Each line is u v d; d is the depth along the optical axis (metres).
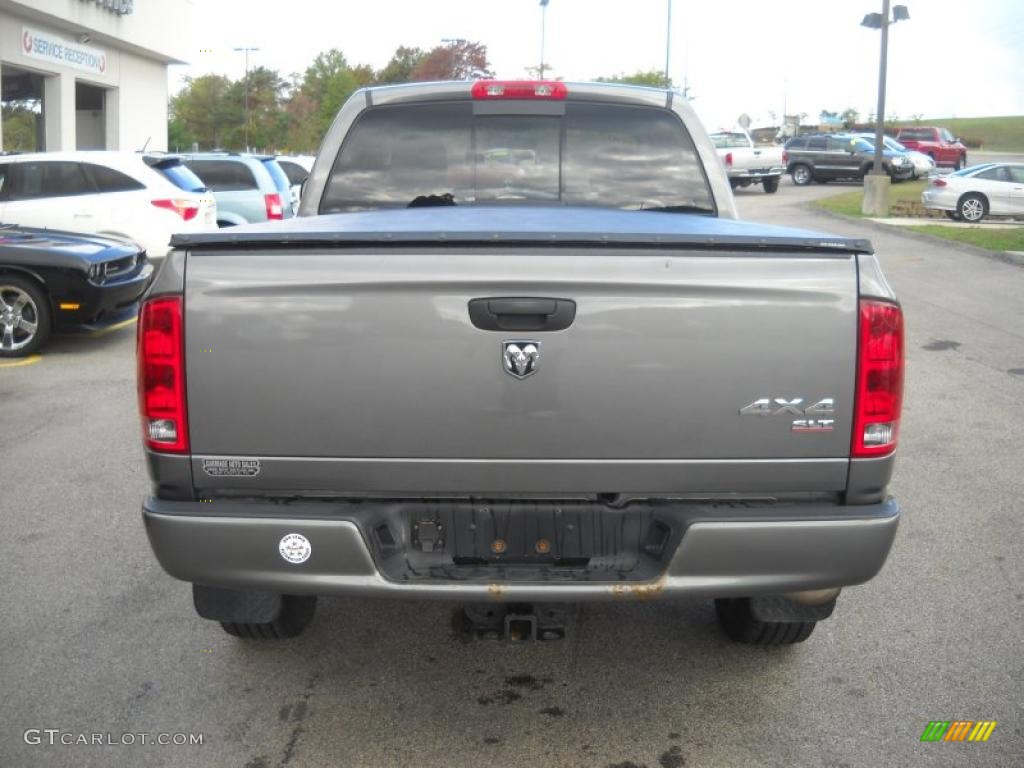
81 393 8.94
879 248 20.08
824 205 30.67
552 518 3.26
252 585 3.16
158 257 13.84
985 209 26.06
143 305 3.15
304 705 3.78
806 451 3.15
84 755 3.43
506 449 3.12
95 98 31.83
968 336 11.50
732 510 3.17
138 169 13.90
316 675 4.01
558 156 4.84
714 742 3.54
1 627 4.41
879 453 3.17
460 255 3.07
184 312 3.10
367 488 3.16
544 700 3.83
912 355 10.47
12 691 3.86
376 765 3.39
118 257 10.92
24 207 13.61
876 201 27.17
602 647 4.27
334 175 4.84
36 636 4.32
